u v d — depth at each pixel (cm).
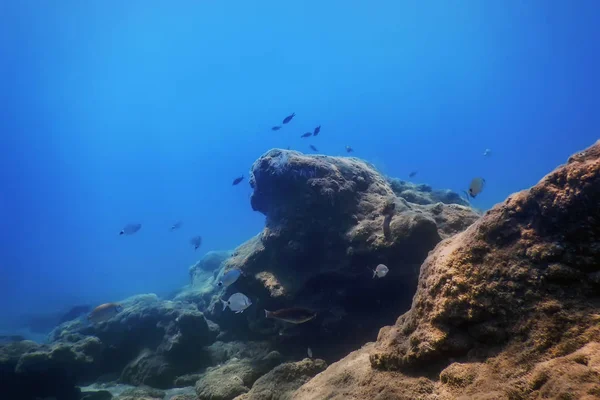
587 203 287
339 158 901
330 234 758
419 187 1219
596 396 201
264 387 556
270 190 849
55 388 772
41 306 2827
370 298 734
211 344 938
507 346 288
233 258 970
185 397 669
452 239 398
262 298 823
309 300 753
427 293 358
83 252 6656
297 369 577
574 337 258
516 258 315
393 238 677
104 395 792
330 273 738
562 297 282
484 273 324
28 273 5200
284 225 787
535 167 7319
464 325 322
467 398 263
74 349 817
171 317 984
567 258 289
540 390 235
